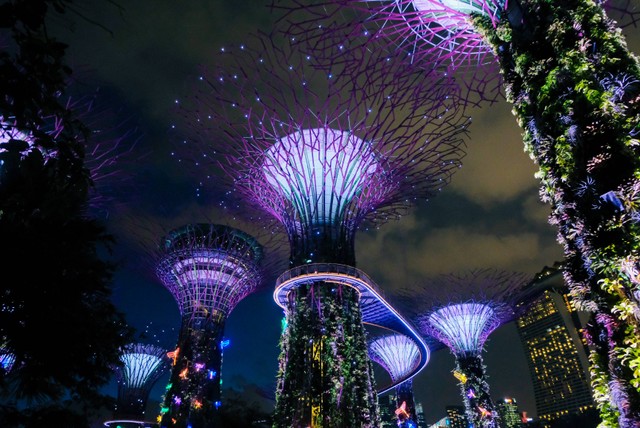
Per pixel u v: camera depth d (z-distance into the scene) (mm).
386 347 49281
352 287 21719
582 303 7504
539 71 8875
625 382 6656
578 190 7473
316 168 21844
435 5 12016
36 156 3418
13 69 3100
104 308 3887
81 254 3473
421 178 21312
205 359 30359
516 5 9883
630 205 6723
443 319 38219
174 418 28359
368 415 18859
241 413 19094
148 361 42000
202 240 33219
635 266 6508
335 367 19000
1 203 3191
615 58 7977
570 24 8594
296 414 18141
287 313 21234
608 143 7316
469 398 35656
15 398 3338
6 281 3082
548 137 8328
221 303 32688
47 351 3287
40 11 2969
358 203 22641
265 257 34375
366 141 20797
